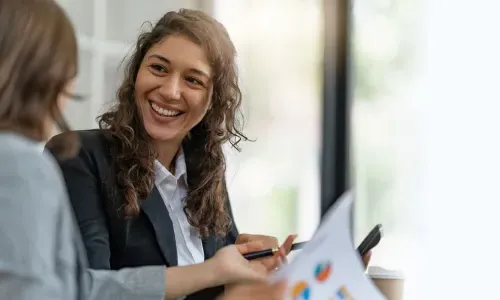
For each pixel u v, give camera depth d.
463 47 2.45
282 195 2.76
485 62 2.42
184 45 1.51
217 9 2.70
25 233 0.85
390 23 2.58
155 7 2.60
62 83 0.95
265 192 2.74
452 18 2.46
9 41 0.92
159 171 1.53
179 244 1.55
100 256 1.36
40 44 0.93
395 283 1.43
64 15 0.97
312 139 2.76
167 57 1.50
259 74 2.72
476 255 2.45
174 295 1.21
